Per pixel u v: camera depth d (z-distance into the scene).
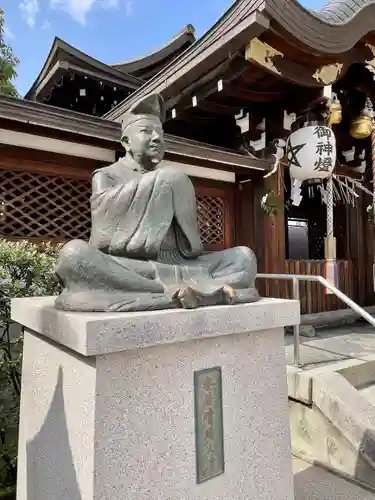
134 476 1.53
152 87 5.21
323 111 4.93
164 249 2.04
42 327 1.84
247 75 4.48
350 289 6.61
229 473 1.81
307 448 3.03
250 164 5.02
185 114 5.52
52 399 1.82
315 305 6.02
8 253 2.70
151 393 1.59
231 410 1.84
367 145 6.65
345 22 4.26
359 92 5.99
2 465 2.53
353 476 2.66
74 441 1.58
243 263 2.08
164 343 1.58
